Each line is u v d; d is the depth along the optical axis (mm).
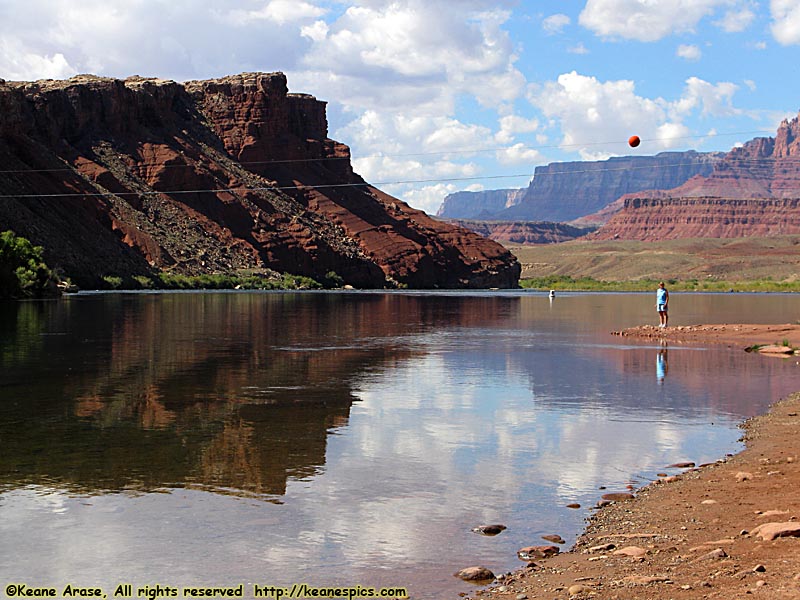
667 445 16484
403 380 25312
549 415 19547
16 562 10172
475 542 10906
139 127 171625
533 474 14219
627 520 11617
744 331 44375
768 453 15562
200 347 34406
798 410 20188
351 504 12461
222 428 17719
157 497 12695
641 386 24359
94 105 163750
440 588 9391
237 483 13484
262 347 34812
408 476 14016
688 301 113375
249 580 9664
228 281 142250
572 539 11016
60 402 20672
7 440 16391
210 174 173125
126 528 11336
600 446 16359
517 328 50125
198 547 10672
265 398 21625
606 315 67875
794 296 149000
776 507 11727
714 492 12797
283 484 13461
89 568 10008
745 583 8680
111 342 35938
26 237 104312
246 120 198000
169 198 158125
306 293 127750
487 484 13578
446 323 54812
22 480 13508
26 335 39062
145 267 129875
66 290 97250
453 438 16969
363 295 124812
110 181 149125
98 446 15930
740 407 20750
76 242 119438
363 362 30000
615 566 9680
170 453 15414
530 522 11695
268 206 174250
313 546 10734
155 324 47500
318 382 24672
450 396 22297
